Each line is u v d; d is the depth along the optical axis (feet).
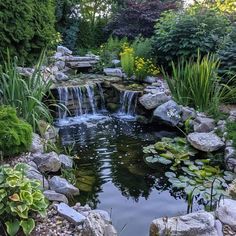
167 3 29.22
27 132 10.35
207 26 20.04
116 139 14.49
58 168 10.38
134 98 18.06
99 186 10.44
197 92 15.61
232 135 12.37
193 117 14.98
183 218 7.37
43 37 17.63
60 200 8.70
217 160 11.96
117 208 9.37
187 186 10.20
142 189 10.44
